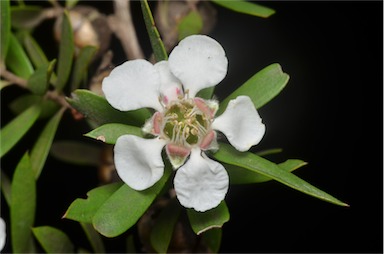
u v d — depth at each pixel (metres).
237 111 0.11
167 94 0.11
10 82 0.13
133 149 0.11
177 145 0.11
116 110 0.11
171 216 0.11
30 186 0.12
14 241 0.12
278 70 0.11
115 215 0.10
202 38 0.11
